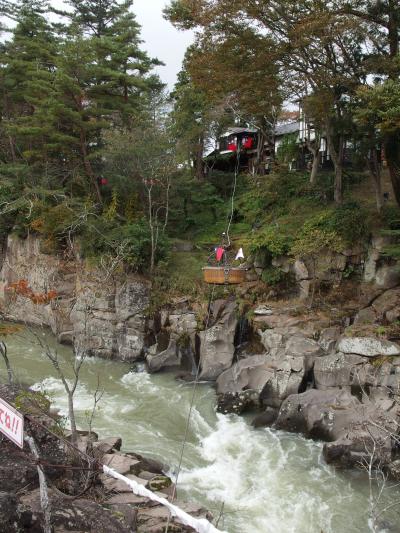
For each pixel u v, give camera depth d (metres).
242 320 19.34
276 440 13.89
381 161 25.16
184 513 8.76
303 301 19.36
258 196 26.31
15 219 28.78
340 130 20.97
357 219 19.70
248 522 10.38
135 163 24.11
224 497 11.23
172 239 25.17
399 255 17.00
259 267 20.84
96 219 24.31
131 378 19.09
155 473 11.28
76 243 23.92
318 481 11.89
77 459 8.69
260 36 18.19
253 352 18.39
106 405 16.22
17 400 9.69
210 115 26.08
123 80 26.19
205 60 18.66
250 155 34.22
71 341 23.03
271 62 18.19
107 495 9.05
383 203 20.52
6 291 27.58
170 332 20.47
